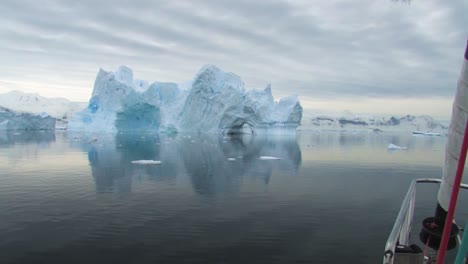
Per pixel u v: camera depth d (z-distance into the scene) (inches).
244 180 628.4
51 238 318.0
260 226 359.9
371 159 1039.6
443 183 69.7
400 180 650.8
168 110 2161.7
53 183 573.6
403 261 97.4
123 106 2015.3
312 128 7303.2
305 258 281.9
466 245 55.9
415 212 415.5
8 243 305.9
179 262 272.7
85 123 2132.1
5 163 812.0
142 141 1526.8
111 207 425.7
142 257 280.1
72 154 1007.6
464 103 60.7
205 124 2068.2
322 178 663.1
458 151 64.3
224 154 1081.4
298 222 374.9
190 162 872.9
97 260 274.4
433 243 81.3
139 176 653.3
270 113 2144.4
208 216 393.4
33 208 416.5
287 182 615.2
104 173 682.2
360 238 327.6
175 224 362.9
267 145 1499.8
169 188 546.9
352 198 491.8
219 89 2037.4
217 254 287.7
